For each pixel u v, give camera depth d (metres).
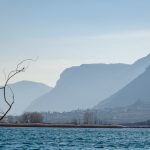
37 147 118.81
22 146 121.50
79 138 187.50
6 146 120.31
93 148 120.69
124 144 143.38
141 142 158.75
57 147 121.12
